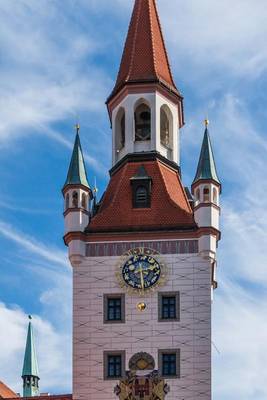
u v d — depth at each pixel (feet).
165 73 301.84
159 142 291.79
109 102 301.63
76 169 278.87
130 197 279.49
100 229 271.28
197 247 268.41
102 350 261.03
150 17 310.86
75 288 267.18
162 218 272.72
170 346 260.21
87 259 269.64
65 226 273.54
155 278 265.95
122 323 262.88
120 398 256.52
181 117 305.12
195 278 265.54
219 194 274.98
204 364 257.96
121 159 291.17
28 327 383.65
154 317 262.67
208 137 282.77
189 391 255.91
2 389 298.35
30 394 378.12
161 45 307.58
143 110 295.48
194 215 271.69
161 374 257.55
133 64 299.99
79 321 264.11
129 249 269.44
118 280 266.98
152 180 282.97
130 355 260.01
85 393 257.75
